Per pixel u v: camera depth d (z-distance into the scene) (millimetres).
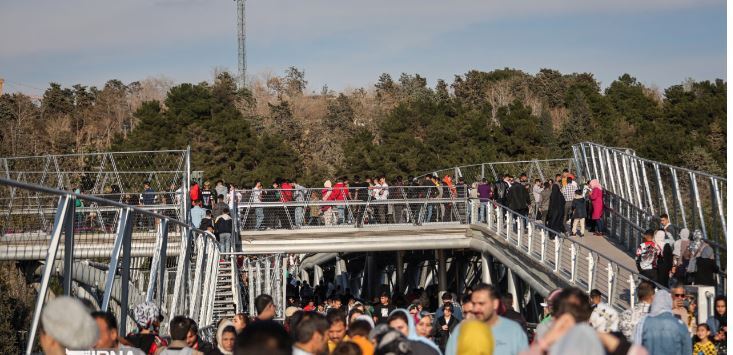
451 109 74625
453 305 20000
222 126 61844
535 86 90938
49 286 10062
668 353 10414
